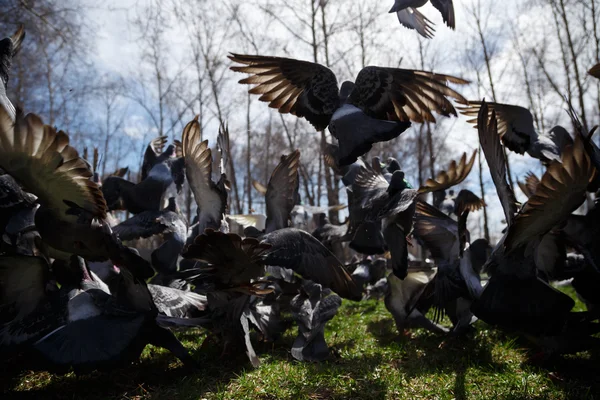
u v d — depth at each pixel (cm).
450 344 129
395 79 88
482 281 135
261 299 133
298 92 96
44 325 95
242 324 112
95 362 89
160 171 179
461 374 105
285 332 144
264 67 92
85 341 91
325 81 95
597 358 114
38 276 97
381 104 91
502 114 132
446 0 84
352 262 235
